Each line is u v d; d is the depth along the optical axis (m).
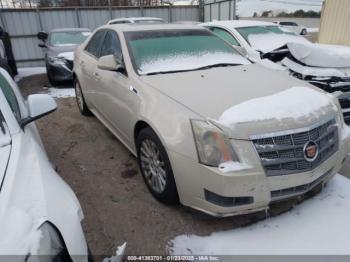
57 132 4.66
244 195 2.13
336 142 2.54
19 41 13.48
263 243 2.30
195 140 2.21
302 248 2.24
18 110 2.36
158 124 2.49
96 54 4.22
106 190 3.06
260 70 3.31
